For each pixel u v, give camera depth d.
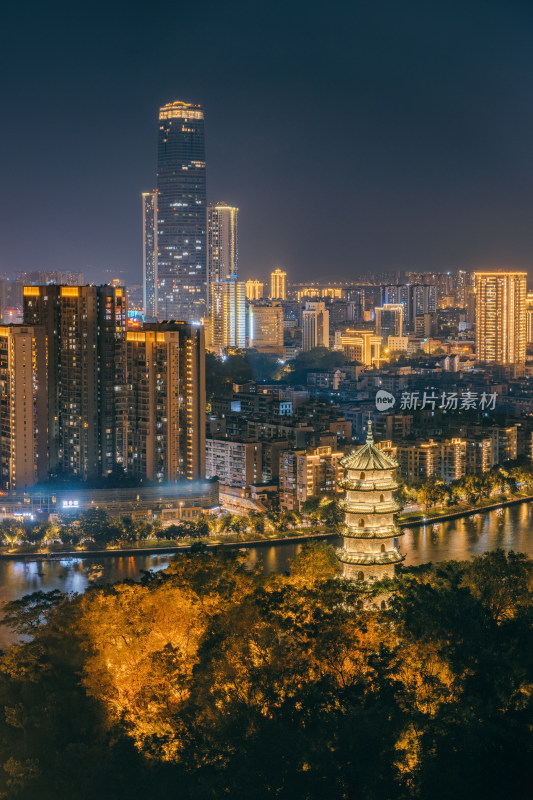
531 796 166.25
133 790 174.38
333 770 167.38
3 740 196.62
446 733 176.62
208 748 180.38
